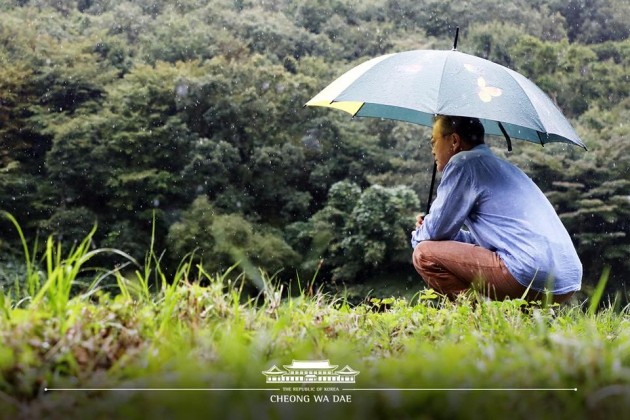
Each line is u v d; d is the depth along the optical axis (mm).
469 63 3324
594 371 1373
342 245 20344
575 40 33594
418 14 35281
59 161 21594
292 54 31594
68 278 1831
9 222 20703
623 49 29391
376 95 3201
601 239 19969
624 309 3160
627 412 1229
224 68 25438
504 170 3270
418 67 3295
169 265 20500
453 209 3254
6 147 22391
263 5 35125
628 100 25547
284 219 23562
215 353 1548
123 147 22000
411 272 20688
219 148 22953
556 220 3201
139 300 2020
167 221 21219
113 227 20781
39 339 1558
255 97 24297
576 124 24500
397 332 2342
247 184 23578
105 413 1197
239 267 19641
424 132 23906
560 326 2400
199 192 22469
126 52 28234
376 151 24688
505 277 3123
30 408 1249
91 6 33062
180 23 30047
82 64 24594
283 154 23844
